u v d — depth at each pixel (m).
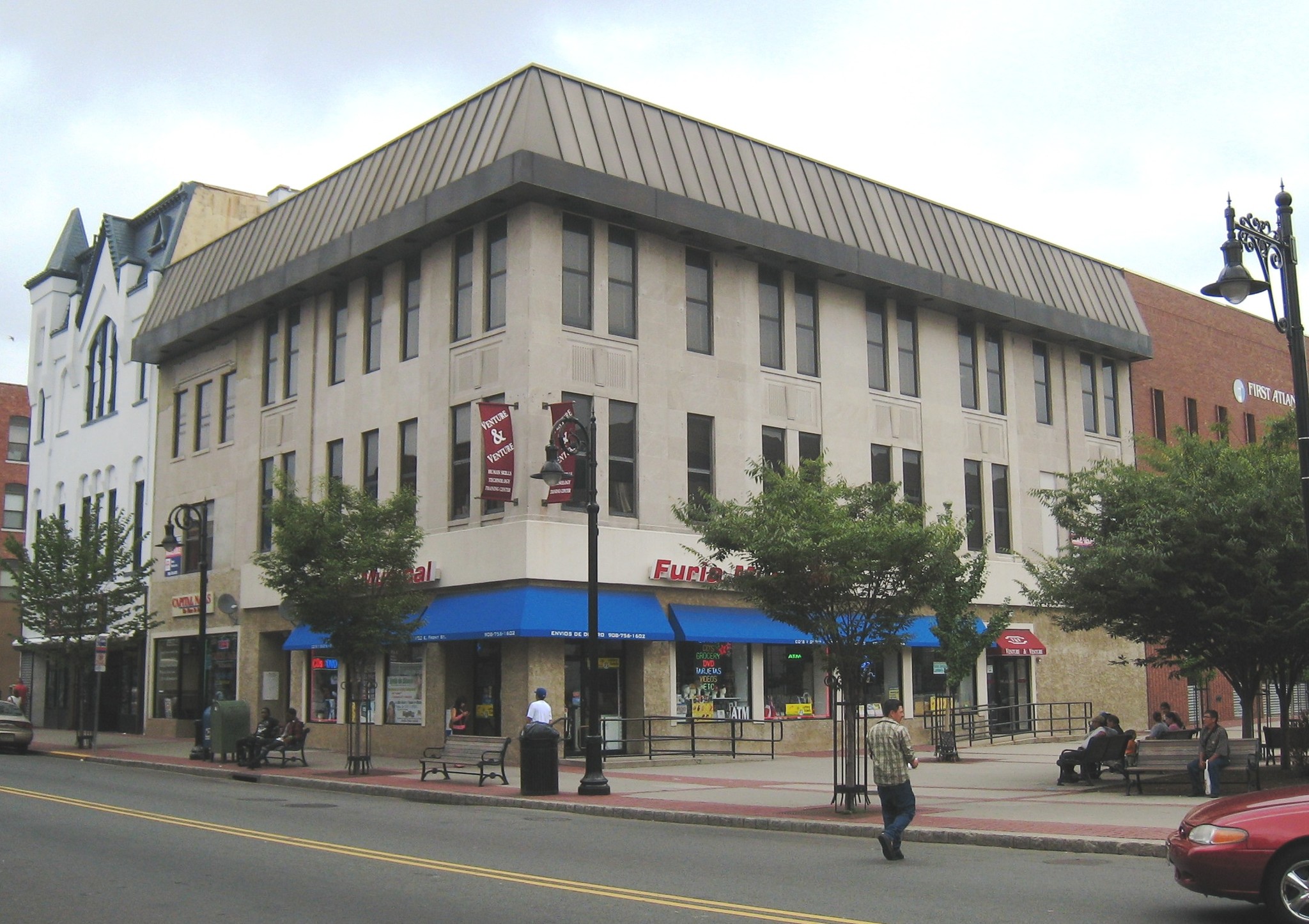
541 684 28.25
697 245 32.38
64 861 13.44
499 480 28.11
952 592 29.89
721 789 22.73
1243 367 50.00
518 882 12.13
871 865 13.65
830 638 18.88
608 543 29.45
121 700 45.44
